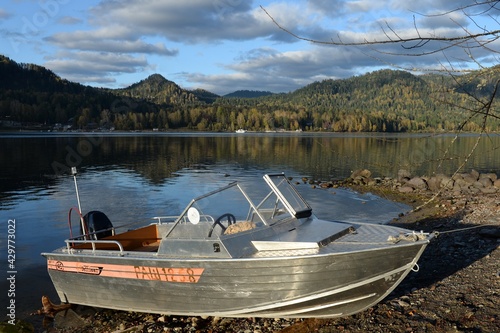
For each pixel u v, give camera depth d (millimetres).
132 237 8672
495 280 7891
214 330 6922
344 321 6859
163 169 34719
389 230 6953
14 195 21688
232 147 65562
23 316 7859
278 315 6645
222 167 36781
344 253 6023
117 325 7344
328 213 17969
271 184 7695
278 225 7168
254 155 50625
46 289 9242
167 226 8891
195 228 6918
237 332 6801
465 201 18469
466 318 6520
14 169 32906
